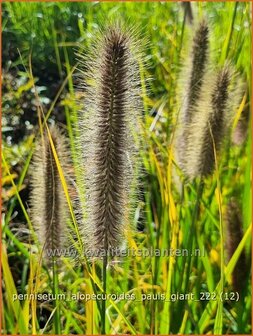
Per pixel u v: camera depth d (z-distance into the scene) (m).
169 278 0.37
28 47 0.61
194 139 0.41
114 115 0.32
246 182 0.43
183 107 0.42
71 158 0.37
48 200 0.36
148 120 0.46
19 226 0.48
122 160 0.33
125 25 0.32
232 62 0.43
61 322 0.39
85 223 0.34
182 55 0.43
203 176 0.41
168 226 0.40
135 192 0.34
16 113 0.56
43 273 0.42
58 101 0.58
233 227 0.40
